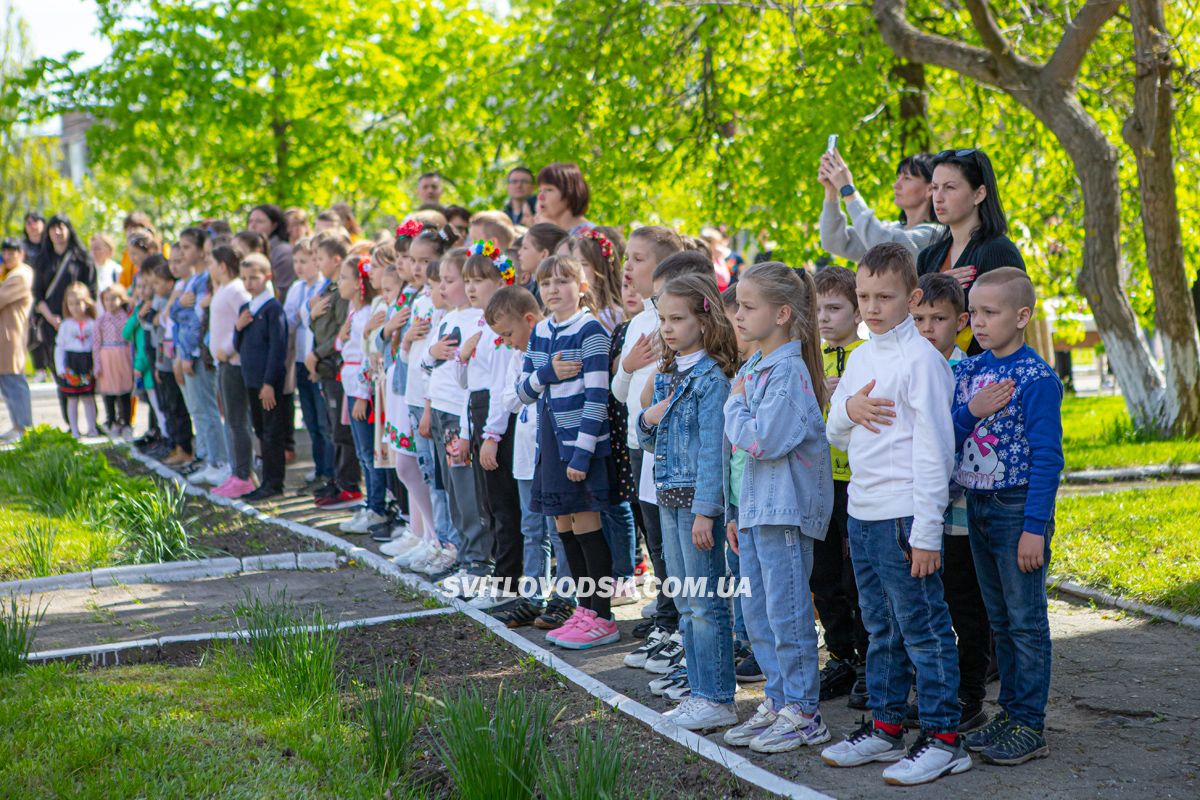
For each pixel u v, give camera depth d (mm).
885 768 3871
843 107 11664
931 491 3781
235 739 4109
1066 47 9609
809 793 3568
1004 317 3943
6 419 15711
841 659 4758
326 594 6461
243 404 9367
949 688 3842
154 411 11805
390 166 16062
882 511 3893
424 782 3893
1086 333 16734
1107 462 9289
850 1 11875
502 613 5922
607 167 13508
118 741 3992
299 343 9539
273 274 10711
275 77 15711
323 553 7223
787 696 4125
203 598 6383
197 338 9789
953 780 3764
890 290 3891
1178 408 10234
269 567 7109
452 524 6797
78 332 12773
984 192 4793
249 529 8125
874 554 3936
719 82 13742
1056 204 12766
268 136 15617
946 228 5168
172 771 3820
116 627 5762
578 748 3727
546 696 4703
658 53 13406
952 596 4250
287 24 15273
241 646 5285
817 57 12352
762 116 13148
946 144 13445
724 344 4387
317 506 8969
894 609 3910
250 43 15266
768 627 4191
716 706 4332
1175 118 11297
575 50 13328
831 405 4152
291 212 11023
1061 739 4074
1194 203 12273
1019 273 3977
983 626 4262
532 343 5625
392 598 6312
